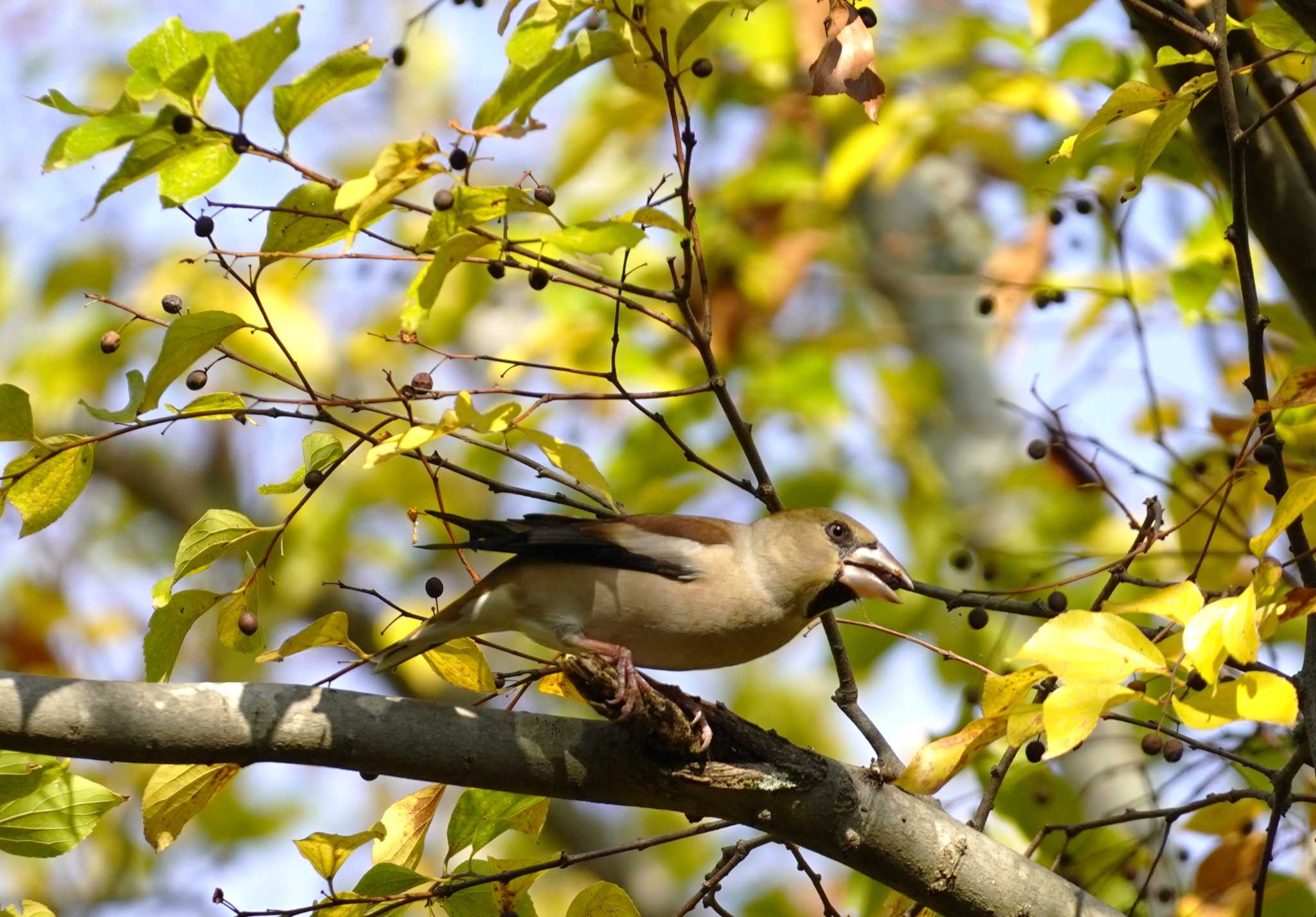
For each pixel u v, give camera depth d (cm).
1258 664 773
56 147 618
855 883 1084
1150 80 1059
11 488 745
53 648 1778
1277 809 764
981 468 1798
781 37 1565
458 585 1878
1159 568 1247
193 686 683
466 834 767
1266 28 782
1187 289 1106
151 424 733
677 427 1557
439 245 683
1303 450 1065
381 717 698
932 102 1541
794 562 901
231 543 771
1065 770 1391
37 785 721
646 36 723
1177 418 1282
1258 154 964
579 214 1616
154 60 645
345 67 645
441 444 1786
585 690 714
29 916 741
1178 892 1070
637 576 873
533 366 750
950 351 1916
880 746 839
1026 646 615
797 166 1630
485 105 681
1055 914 772
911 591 912
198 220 695
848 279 1828
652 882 1822
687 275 773
